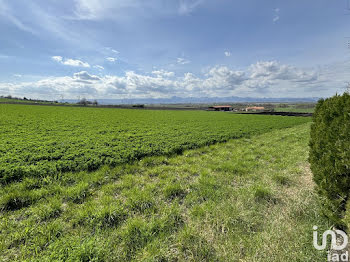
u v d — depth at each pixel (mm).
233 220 3475
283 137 15562
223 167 7016
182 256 2791
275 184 5316
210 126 22531
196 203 4395
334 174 3156
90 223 3471
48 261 2531
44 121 21219
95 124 20812
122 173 6566
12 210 4035
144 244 2979
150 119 30344
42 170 6082
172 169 7039
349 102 3502
